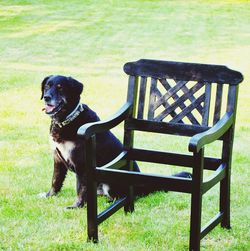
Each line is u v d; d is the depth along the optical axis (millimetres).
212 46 20281
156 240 5523
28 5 30047
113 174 5262
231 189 6965
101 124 5410
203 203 6570
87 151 5324
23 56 18109
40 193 6879
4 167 7816
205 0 33188
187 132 5746
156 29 23891
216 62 17484
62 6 30000
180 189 5027
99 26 24484
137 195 6723
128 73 5918
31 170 7715
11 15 27000
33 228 5805
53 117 6445
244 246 5434
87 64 16969
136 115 6484
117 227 5844
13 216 6125
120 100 12367
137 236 5605
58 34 22438
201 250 5348
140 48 19828
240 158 8227
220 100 5602
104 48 19734
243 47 20094
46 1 31531
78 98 6477
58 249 5340
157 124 5848
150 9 29625
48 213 6230
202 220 6094
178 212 6289
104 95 12805
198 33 23031
